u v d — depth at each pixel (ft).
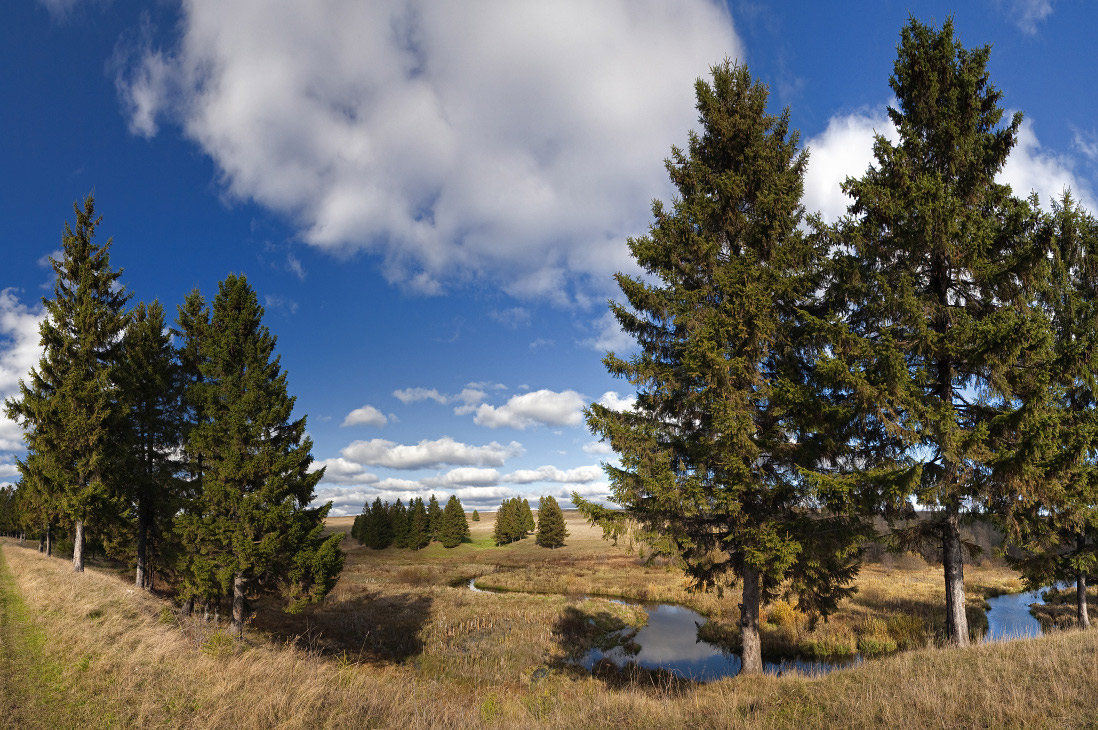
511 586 149.18
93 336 72.23
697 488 37.17
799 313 40.60
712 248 41.09
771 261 40.91
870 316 39.14
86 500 65.98
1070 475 33.94
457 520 317.22
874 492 33.94
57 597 41.88
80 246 77.25
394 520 331.36
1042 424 30.50
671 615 101.76
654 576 151.94
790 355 41.91
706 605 105.09
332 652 68.74
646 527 41.22
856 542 38.19
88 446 69.15
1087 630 32.60
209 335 63.98
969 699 20.99
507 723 26.02
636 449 41.19
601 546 269.03
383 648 75.20
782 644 67.56
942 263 37.91
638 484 41.29
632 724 25.03
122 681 23.47
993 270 34.24
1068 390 42.55
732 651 72.90
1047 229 32.89
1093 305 47.29
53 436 68.08
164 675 24.79
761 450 39.22
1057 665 23.41
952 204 34.78
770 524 38.37
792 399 36.14
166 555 75.51
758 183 43.65
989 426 33.91
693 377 40.55
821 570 43.60
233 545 56.65
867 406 34.76
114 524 74.28
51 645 28.73
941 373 38.93
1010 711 18.85
